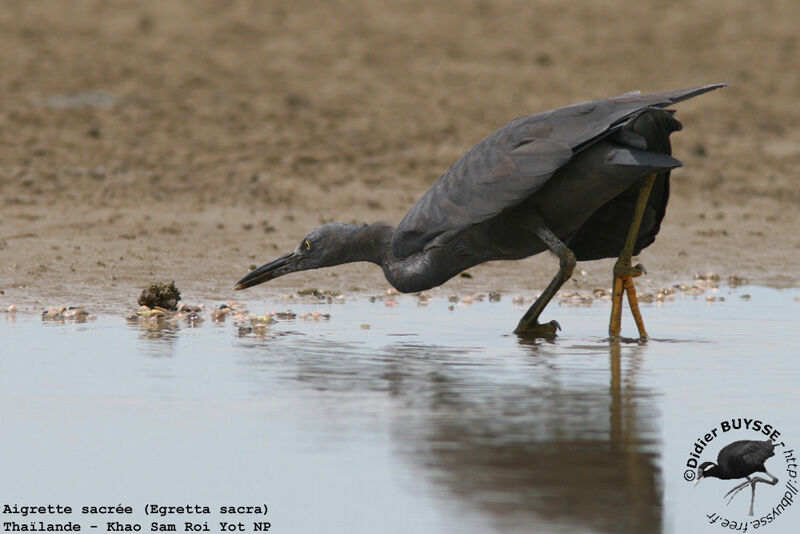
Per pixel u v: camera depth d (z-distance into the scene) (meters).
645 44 36.50
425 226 11.97
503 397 9.72
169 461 8.06
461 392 9.88
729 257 19.53
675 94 11.57
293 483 7.57
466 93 31.59
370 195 23.77
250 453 8.16
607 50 35.75
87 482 7.72
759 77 34.22
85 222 20.70
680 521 7.03
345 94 31.05
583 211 11.73
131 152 26.05
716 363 11.23
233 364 11.05
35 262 17.41
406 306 15.16
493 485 7.48
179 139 27.16
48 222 20.66
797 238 21.27
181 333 12.85
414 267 12.69
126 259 17.97
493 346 12.16
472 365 11.09
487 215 11.60
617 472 7.73
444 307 15.11
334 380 10.38
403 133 28.19
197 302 15.23
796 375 10.63
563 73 33.59
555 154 11.38
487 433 8.59
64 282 16.31
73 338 12.41
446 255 12.45
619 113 11.46
